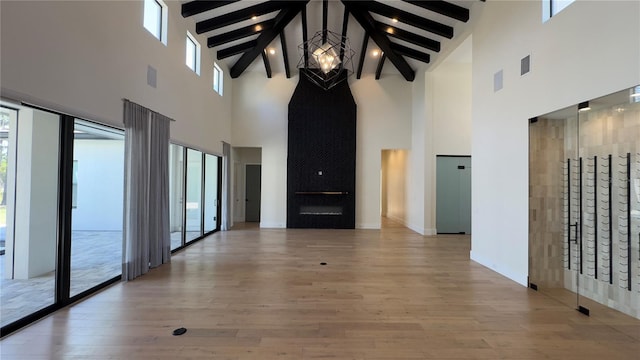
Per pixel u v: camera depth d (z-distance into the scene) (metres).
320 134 8.74
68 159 3.21
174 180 5.95
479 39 5.02
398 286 3.88
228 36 6.91
